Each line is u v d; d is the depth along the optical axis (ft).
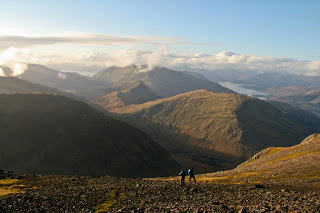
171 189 115.44
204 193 104.47
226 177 222.69
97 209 85.66
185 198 93.30
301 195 91.50
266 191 106.22
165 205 83.25
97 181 143.54
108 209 83.97
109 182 141.18
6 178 146.51
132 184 133.18
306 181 137.90
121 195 104.53
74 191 113.29
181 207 77.92
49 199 99.50
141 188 119.03
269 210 70.03
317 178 145.48
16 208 87.97
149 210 77.56
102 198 100.01
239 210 69.77
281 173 182.60
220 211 71.05
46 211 85.35
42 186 128.26
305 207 70.33
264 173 203.21
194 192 107.34
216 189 114.93
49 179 147.13
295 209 69.10
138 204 87.66
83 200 97.25
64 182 138.62
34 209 86.74
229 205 79.61
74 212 83.35
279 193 98.12
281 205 75.00
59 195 105.81
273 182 149.69
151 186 124.77
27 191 116.06
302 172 170.40
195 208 75.66
